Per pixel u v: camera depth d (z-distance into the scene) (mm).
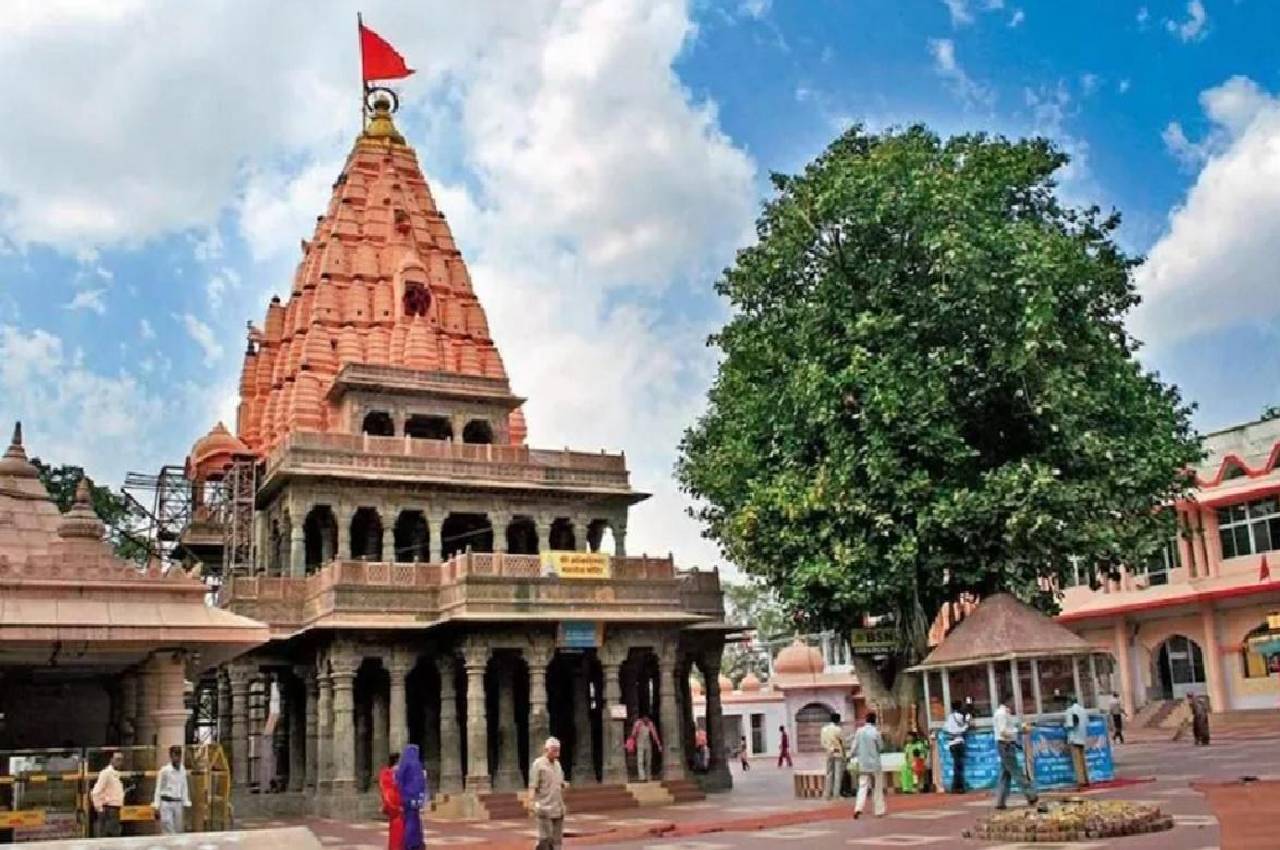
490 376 52438
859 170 32688
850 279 33375
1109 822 17281
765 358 34469
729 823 26453
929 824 21688
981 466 32875
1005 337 30797
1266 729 46906
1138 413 32156
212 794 20984
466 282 57594
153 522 54625
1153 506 32875
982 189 32344
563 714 43125
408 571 37219
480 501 46500
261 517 47344
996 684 29203
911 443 30750
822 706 65500
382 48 61219
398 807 18469
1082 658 29875
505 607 35750
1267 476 50688
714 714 42719
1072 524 30422
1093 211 35844
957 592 33250
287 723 46125
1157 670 57844
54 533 23594
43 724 28141
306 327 53781
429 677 41688
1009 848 16875
